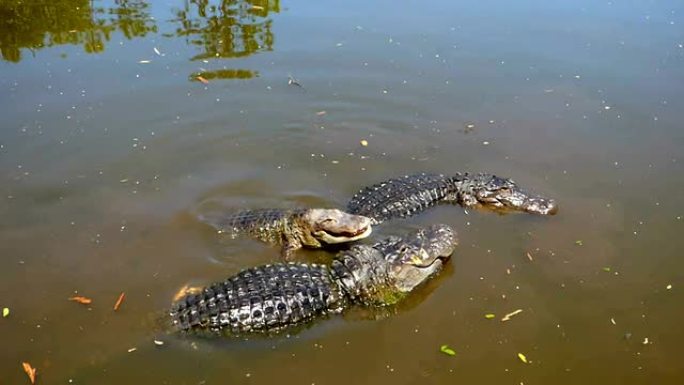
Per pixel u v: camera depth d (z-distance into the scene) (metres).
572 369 8.59
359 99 15.97
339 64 17.47
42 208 11.86
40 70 16.67
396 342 9.12
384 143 14.44
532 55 18.06
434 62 17.61
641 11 20.98
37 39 18.31
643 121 15.02
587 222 11.71
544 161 13.66
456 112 15.51
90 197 12.27
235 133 14.60
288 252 11.36
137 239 11.20
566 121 15.09
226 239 11.40
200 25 19.52
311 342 9.12
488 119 15.23
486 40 18.91
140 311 9.49
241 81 16.59
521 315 9.56
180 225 11.66
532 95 16.16
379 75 17.00
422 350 8.95
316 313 9.63
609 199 12.35
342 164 13.70
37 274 10.23
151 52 17.83
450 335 9.22
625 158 13.66
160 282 10.18
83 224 11.50
